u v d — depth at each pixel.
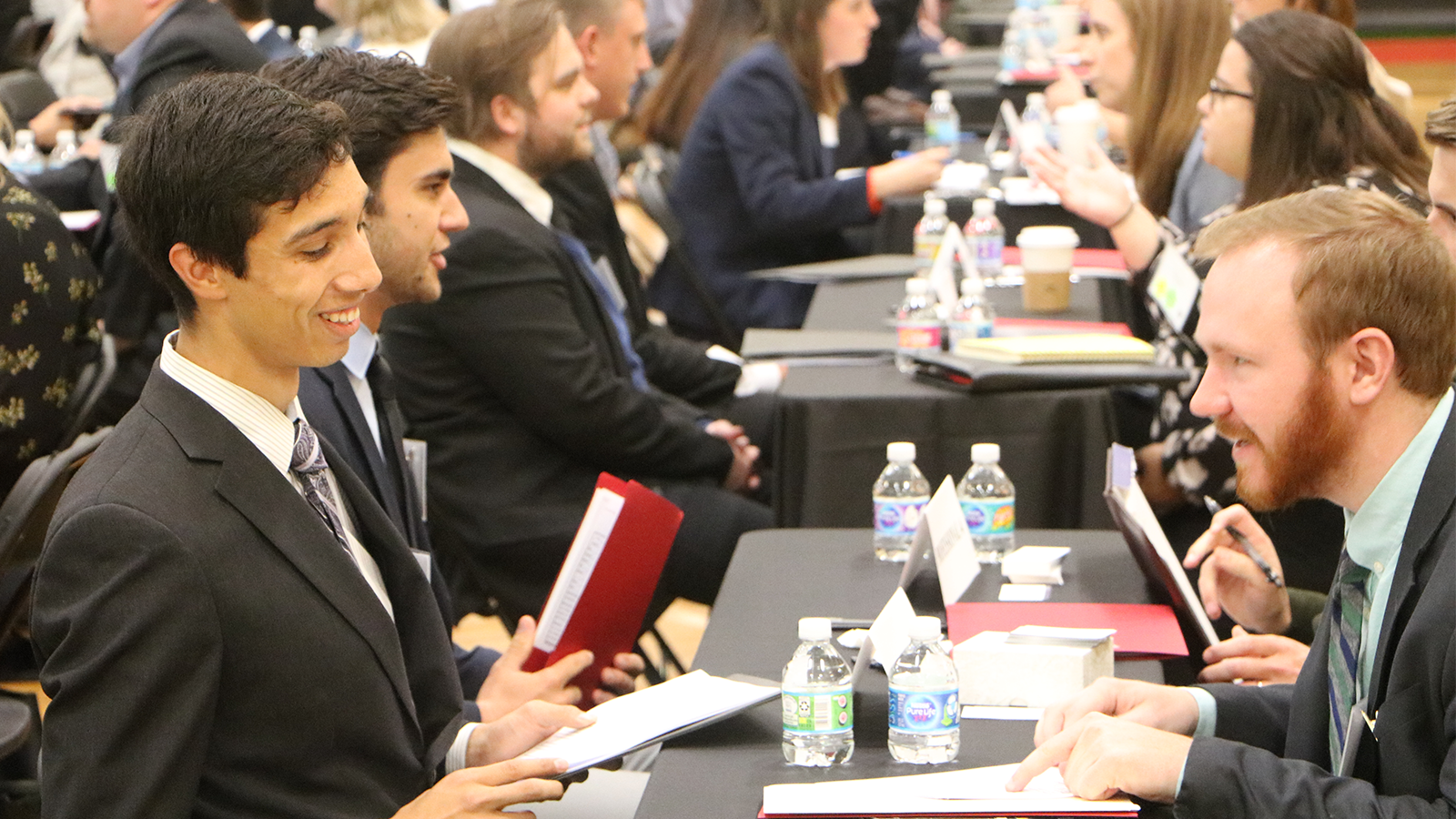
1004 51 14.17
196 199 2.62
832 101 9.83
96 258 6.77
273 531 2.67
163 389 2.72
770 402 7.04
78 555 2.51
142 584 2.50
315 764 2.71
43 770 2.52
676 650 7.49
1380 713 2.53
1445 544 2.52
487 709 3.84
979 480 4.39
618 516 4.09
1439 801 2.40
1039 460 5.38
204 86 2.69
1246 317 2.69
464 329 5.38
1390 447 2.64
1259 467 2.77
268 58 8.07
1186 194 7.22
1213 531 4.06
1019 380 5.33
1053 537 4.41
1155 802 2.59
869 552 4.32
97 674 2.47
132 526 2.51
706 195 9.08
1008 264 7.98
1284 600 4.00
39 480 3.90
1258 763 2.51
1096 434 5.36
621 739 3.03
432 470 5.54
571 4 7.57
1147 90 7.50
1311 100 5.25
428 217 3.90
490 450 5.53
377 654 2.79
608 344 5.89
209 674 2.55
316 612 2.70
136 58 8.03
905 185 8.81
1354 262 2.60
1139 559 3.88
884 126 13.54
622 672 4.25
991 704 3.20
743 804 2.73
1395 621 2.55
